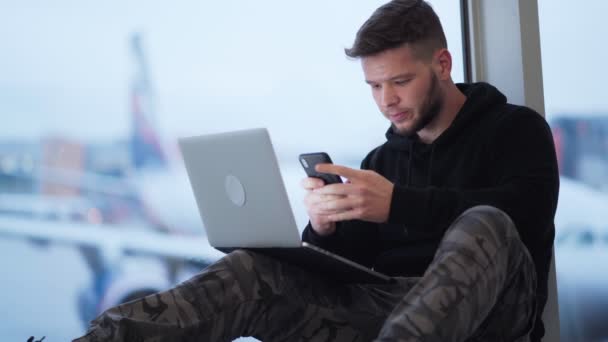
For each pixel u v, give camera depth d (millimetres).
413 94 2039
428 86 2064
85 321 2428
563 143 2918
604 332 2906
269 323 1751
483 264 1478
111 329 1525
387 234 2162
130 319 1525
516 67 2803
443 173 2143
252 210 1673
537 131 2041
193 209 2592
